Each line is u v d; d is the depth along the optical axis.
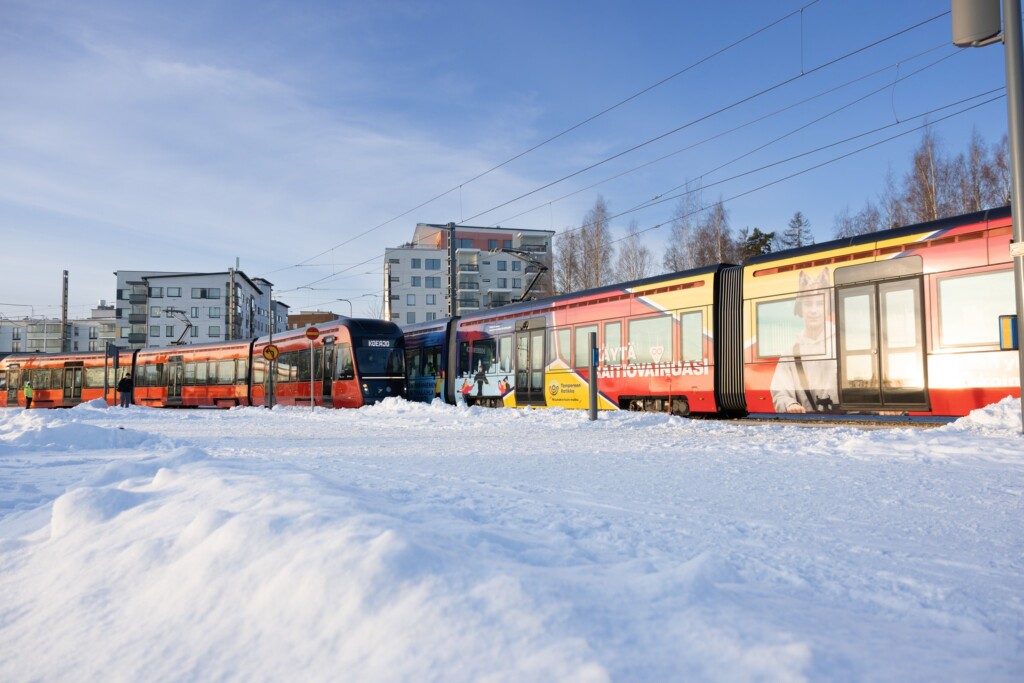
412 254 92.31
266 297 119.12
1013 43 9.74
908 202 42.22
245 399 31.84
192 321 96.50
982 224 10.95
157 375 37.22
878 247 12.20
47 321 136.50
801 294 13.36
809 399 13.09
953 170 41.19
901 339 11.76
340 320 26.58
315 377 27.25
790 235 83.19
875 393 12.04
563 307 19.50
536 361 20.33
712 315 15.16
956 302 11.12
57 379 41.28
